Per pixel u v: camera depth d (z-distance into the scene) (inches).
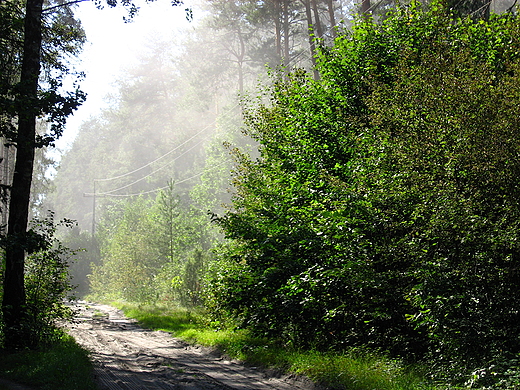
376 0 1418.6
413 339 429.7
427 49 502.0
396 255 414.0
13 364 472.1
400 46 607.2
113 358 531.2
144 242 1640.0
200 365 482.9
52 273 612.7
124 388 376.8
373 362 402.6
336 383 367.2
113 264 1736.0
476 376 321.1
